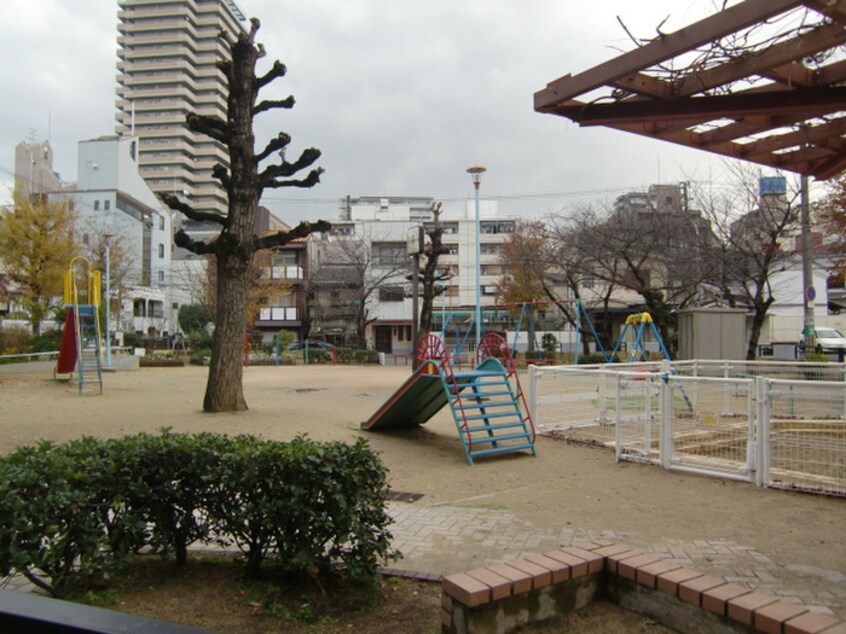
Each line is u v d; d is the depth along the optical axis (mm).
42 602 1404
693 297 22438
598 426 9484
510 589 2693
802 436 6512
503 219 50844
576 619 2836
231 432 9078
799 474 5969
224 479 3428
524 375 20562
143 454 3508
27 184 32438
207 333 39125
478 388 8898
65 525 3115
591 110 4445
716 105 4184
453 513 5438
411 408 9289
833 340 27047
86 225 35406
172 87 86438
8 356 19438
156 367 25500
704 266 20188
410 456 7957
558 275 29156
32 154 50406
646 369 11391
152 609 3250
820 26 3398
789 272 31750
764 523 4980
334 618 3213
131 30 86438
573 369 8961
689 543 4520
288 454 3393
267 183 11297
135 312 45875
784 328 31422
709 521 5066
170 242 52312
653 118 4305
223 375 11102
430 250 21141
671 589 2713
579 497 5914
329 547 3559
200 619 3162
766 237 19609
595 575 2980
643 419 7930
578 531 4859
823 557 4199
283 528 3432
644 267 25281
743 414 8430
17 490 2887
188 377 19688
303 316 41969
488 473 7066
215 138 10945
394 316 41781
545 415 9359
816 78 4047
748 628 2416
